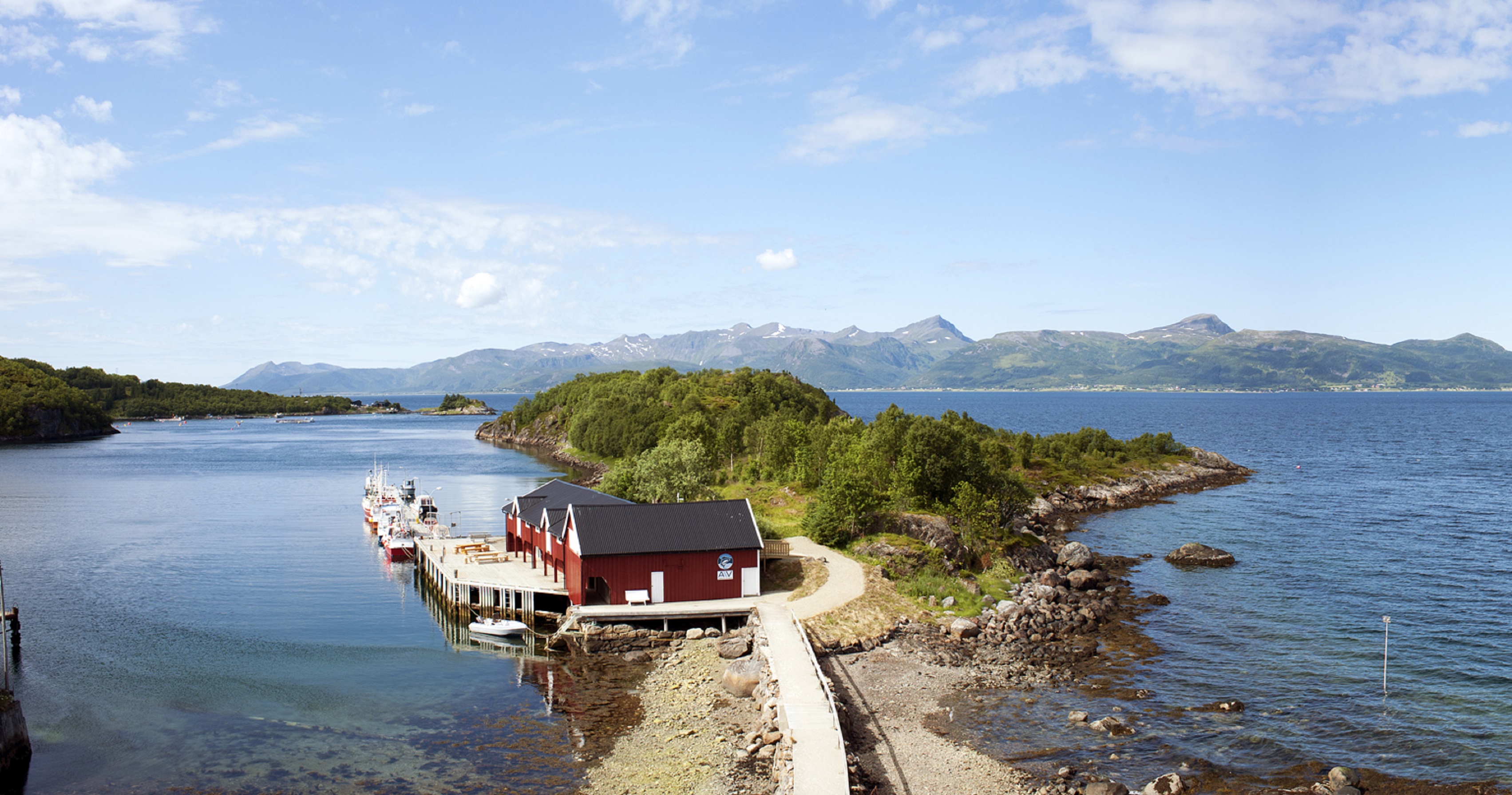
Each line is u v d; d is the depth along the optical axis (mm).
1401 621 65625
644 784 38719
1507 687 51250
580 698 49781
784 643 53688
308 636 63344
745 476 123562
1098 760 41219
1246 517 117625
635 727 45344
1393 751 42438
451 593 70000
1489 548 93562
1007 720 46062
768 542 75625
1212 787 38562
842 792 34875
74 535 104875
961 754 41750
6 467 193625
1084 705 48438
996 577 77688
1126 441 176625
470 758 41844
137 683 53062
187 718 47406
